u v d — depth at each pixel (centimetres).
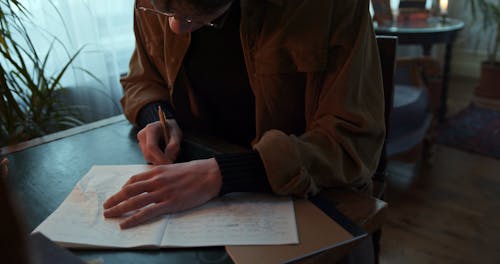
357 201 65
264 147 66
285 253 53
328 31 75
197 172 65
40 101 144
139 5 84
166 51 93
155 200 62
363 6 76
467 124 265
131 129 96
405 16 257
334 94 73
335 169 68
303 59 77
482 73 304
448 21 255
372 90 78
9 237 22
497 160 219
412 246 155
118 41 192
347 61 73
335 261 55
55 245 45
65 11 167
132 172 75
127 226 58
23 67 127
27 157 82
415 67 212
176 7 59
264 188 65
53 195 68
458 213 175
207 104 102
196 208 62
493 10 297
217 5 60
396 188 194
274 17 79
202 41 90
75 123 163
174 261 52
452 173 207
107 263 52
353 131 72
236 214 61
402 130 187
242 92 95
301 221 59
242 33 82
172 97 99
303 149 67
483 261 147
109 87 189
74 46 172
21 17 152
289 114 87
